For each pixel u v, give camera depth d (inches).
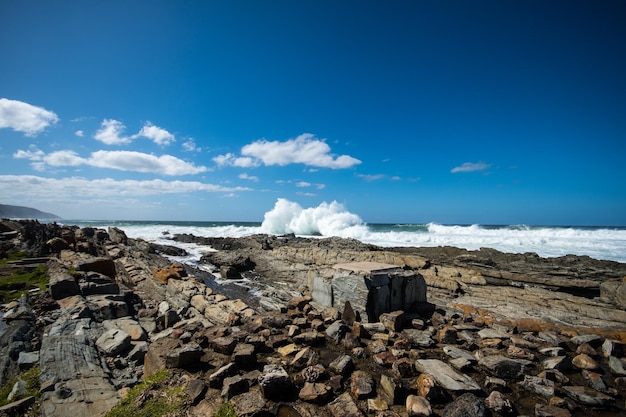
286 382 182.5
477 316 351.3
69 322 334.3
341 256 839.1
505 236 1589.6
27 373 238.5
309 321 299.1
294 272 815.7
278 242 1261.1
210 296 494.0
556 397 178.5
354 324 267.7
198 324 360.5
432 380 178.2
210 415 163.0
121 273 725.3
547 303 450.9
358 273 318.3
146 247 1079.6
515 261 890.1
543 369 217.9
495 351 239.1
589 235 1561.3
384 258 765.3
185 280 593.0
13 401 206.8
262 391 179.9
